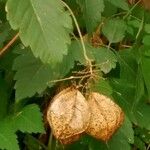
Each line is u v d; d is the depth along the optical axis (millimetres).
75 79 388
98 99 349
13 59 401
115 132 362
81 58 375
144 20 445
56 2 324
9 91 404
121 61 423
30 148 436
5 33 398
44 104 418
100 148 389
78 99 340
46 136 436
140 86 412
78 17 407
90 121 343
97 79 369
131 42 447
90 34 397
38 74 374
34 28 314
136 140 460
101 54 388
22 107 398
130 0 461
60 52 315
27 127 370
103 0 398
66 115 336
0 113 392
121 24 419
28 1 317
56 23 319
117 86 416
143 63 418
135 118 413
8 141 360
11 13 312
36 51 312
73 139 341
